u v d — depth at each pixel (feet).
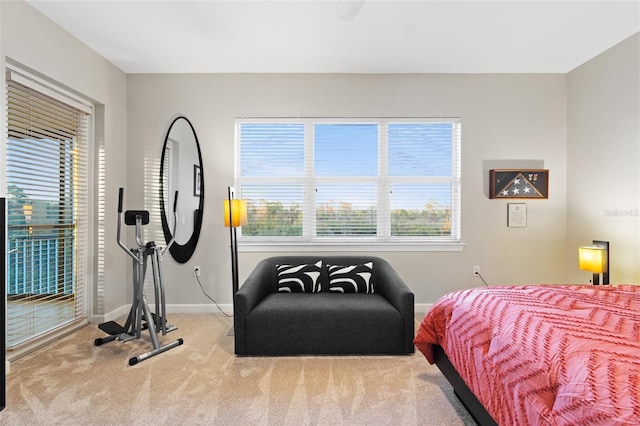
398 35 9.37
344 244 11.85
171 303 11.93
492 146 11.88
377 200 12.09
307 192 12.10
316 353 8.40
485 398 4.85
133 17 8.53
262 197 12.12
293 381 7.11
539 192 11.77
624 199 9.69
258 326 8.32
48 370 7.56
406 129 12.10
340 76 11.90
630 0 7.80
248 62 11.05
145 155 11.84
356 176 12.09
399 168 12.13
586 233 11.02
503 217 11.90
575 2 7.90
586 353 3.60
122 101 11.61
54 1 7.90
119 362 7.97
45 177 9.02
